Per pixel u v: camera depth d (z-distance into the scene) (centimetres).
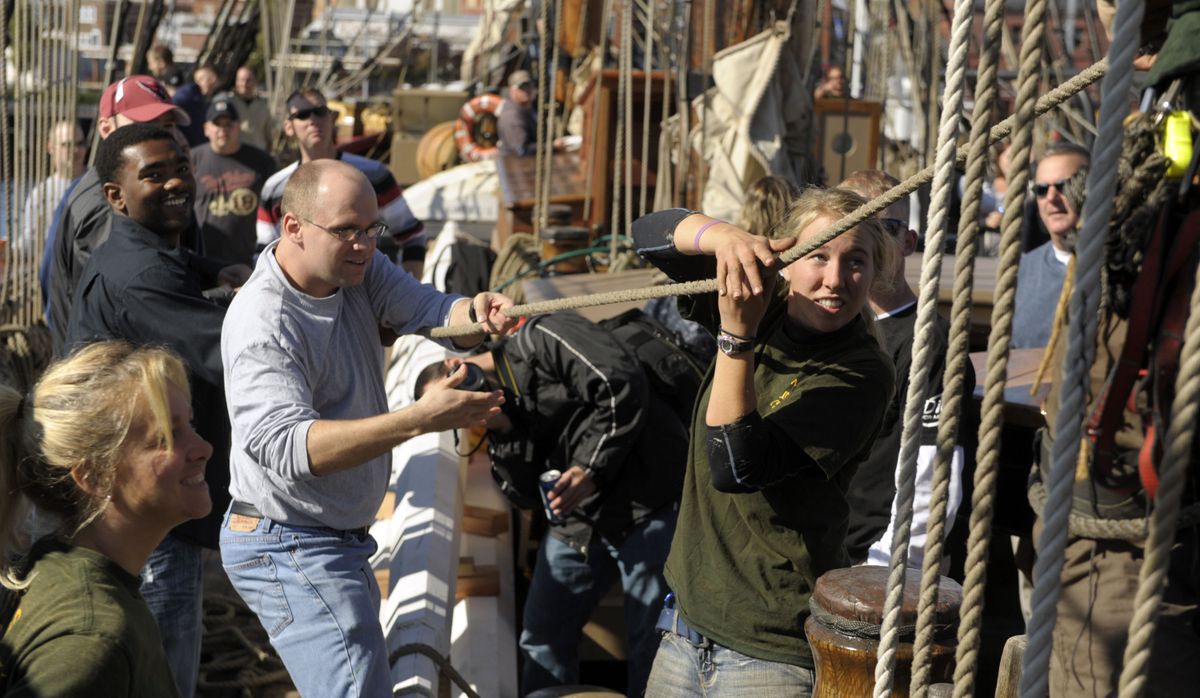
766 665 252
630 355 401
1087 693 179
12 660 182
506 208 880
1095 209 140
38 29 655
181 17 2594
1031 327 504
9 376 576
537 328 407
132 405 199
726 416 233
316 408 288
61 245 431
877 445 323
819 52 706
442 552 458
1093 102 876
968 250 164
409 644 381
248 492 285
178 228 373
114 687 181
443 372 394
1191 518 166
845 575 238
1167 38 164
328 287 283
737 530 255
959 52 167
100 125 519
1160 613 171
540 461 422
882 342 270
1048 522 146
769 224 338
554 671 433
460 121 1484
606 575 429
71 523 199
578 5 1064
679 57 681
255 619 472
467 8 2878
